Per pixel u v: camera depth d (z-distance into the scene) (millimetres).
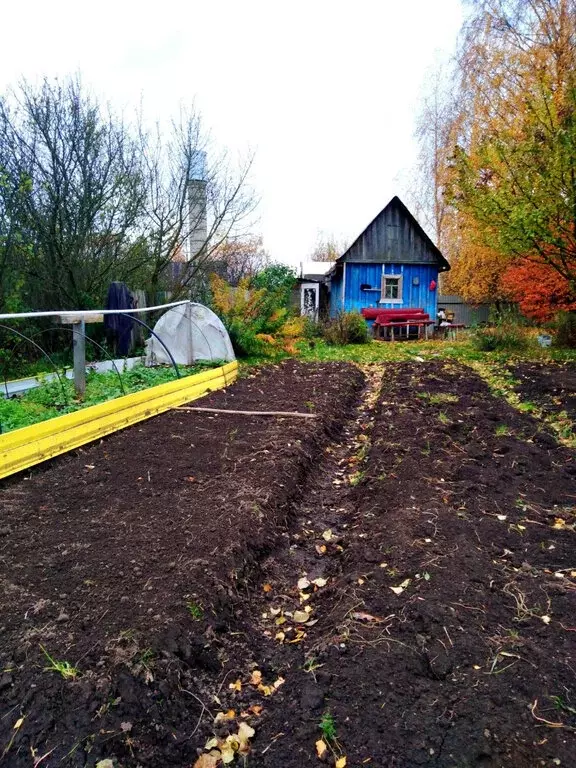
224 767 1804
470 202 11547
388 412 6289
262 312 12297
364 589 2693
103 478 4047
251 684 2248
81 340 6301
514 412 6332
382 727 1848
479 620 2363
